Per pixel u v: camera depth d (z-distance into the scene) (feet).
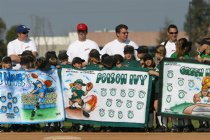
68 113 54.60
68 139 45.62
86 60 59.57
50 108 54.65
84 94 54.19
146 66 54.34
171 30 57.47
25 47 60.49
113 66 53.47
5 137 47.75
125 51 54.70
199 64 51.90
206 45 53.67
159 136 47.65
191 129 52.80
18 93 54.44
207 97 51.93
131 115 53.06
